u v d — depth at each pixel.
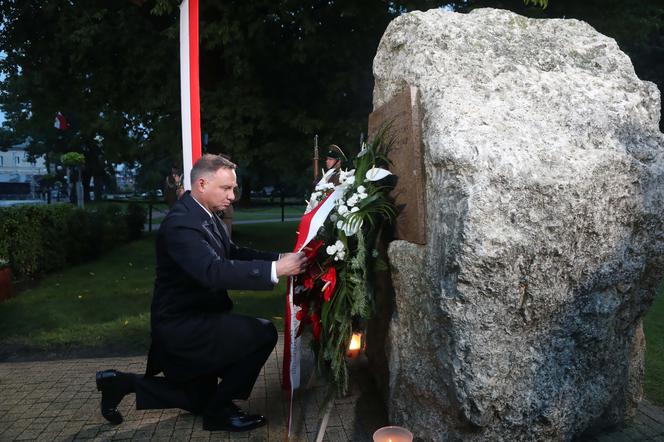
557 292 2.26
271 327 2.90
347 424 2.96
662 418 2.96
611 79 2.67
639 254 2.45
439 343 2.34
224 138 9.27
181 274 2.68
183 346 2.68
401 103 2.71
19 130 12.96
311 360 4.03
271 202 35.47
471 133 2.25
